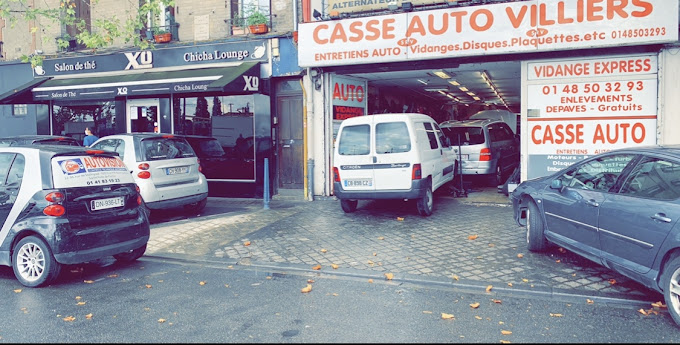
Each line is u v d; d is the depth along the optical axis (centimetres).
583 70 985
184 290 577
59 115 1562
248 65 1237
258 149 1273
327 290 570
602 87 976
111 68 1419
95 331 452
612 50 953
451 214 969
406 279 600
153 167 948
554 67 1003
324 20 1133
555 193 642
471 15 1006
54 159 612
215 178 1331
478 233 813
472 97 2244
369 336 433
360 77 1306
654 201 482
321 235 829
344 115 1269
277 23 1250
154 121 1429
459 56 1037
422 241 771
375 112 1531
